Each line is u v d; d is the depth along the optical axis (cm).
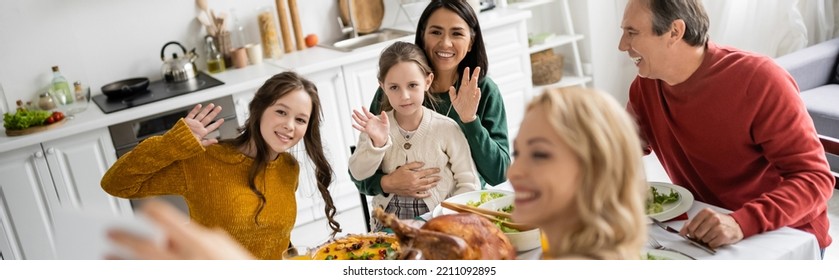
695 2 177
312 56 393
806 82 379
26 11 370
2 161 327
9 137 329
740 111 179
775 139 175
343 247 163
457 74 225
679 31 177
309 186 381
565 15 457
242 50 392
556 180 88
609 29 467
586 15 458
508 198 183
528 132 90
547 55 454
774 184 186
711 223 155
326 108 378
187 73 379
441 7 212
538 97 92
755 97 176
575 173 88
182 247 61
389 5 442
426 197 199
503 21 410
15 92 376
